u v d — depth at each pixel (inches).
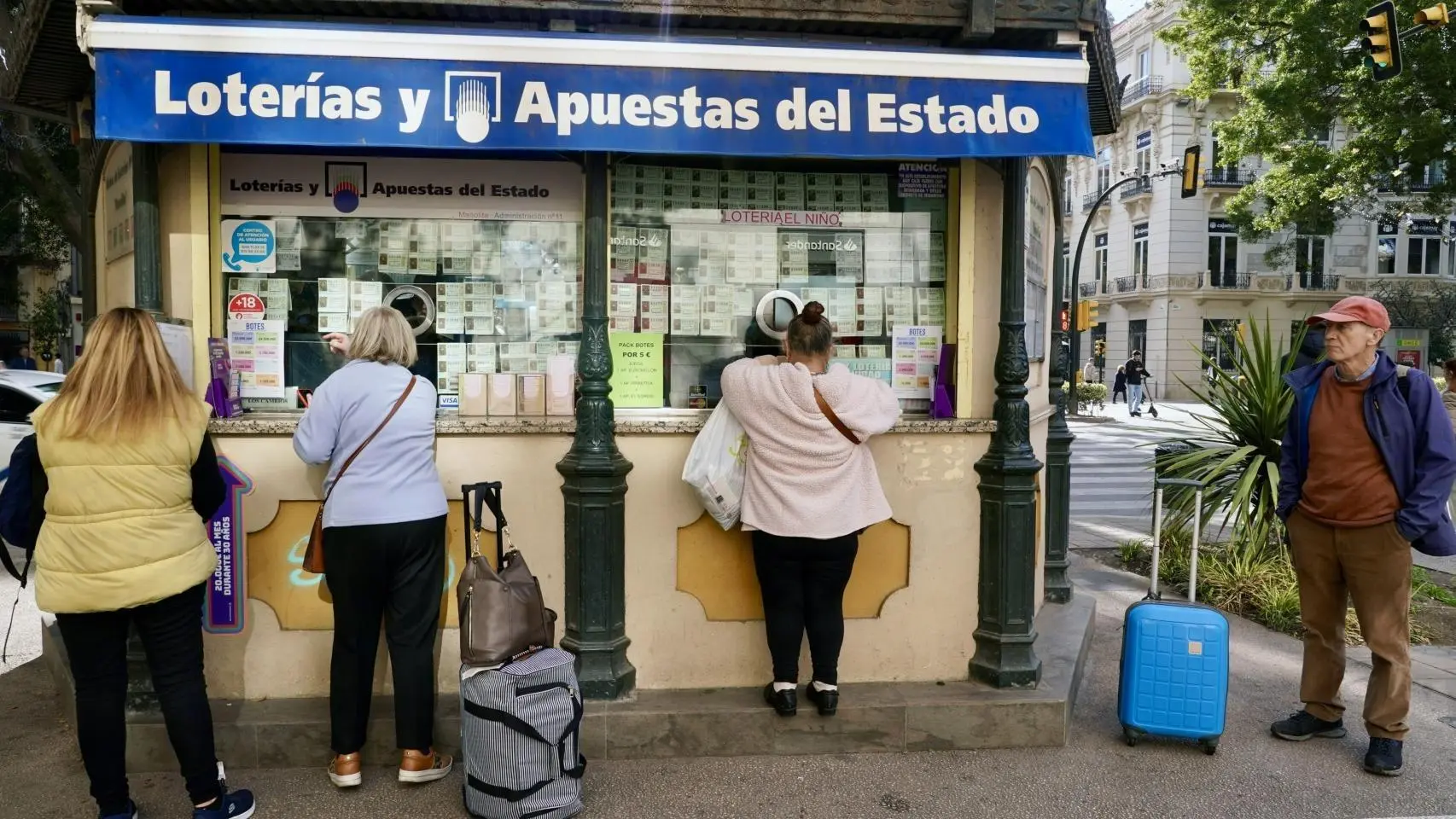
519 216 163.5
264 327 158.6
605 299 150.6
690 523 156.4
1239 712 173.9
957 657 163.3
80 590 113.6
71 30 157.2
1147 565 289.9
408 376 136.9
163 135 130.8
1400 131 660.7
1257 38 749.3
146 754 142.1
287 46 132.4
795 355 146.9
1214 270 1512.1
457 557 153.4
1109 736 161.2
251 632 150.9
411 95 133.8
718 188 166.6
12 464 116.9
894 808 134.7
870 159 169.2
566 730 127.3
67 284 900.6
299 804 133.0
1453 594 265.4
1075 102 144.9
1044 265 218.2
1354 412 149.8
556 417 157.8
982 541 161.3
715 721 148.9
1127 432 880.3
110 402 114.6
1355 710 175.8
